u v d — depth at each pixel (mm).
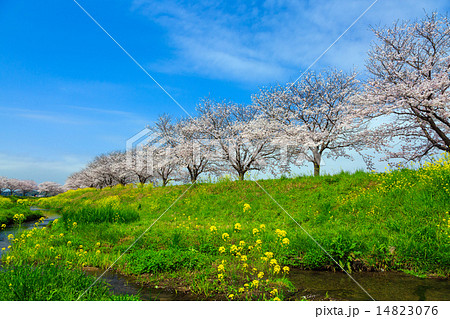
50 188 63875
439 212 7266
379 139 13867
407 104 11328
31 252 6375
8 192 57844
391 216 7941
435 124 11766
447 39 12078
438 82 10836
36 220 14430
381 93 11914
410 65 12461
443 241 5762
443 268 5285
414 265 5484
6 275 3951
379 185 10117
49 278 3941
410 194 8555
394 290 4492
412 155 13992
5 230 10828
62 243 7469
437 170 9133
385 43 13148
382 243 6090
